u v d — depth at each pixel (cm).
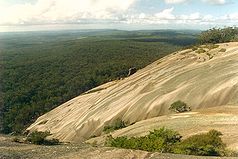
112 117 6506
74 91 17962
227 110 4481
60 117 9450
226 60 6756
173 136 2878
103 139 4588
